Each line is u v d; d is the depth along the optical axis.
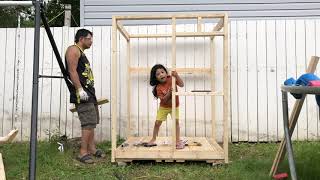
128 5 7.88
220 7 7.85
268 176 4.09
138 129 6.33
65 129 6.35
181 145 5.21
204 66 6.29
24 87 6.38
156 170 4.72
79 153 5.39
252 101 6.25
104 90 6.34
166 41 6.34
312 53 6.21
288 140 3.54
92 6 7.87
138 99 6.33
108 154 5.52
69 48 4.99
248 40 6.28
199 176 4.44
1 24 15.68
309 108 6.14
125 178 4.39
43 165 4.83
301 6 7.87
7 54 6.41
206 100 6.29
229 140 6.26
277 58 6.24
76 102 5.06
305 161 4.58
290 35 6.23
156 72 5.39
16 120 6.38
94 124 5.15
